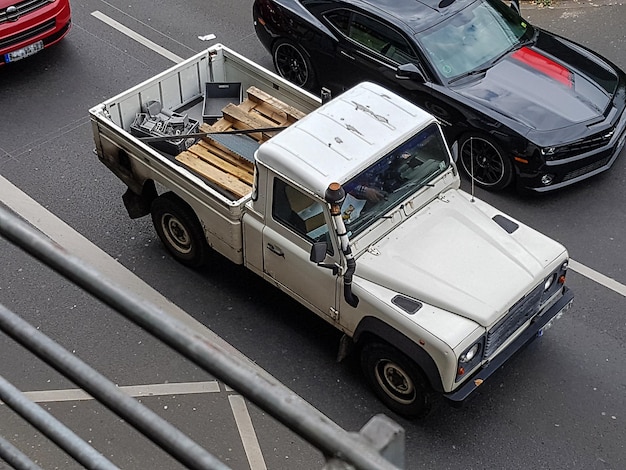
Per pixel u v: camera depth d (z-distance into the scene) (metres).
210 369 1.58
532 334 6.64
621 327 7.52
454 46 9.12
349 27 9.52
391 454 1.41
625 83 9.33
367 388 6.96
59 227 8.55
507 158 8.63
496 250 6.55
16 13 10.11
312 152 6.50
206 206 7.16
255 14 10.55
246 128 7.99
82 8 11.91
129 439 6.50
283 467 6.36
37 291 7.79
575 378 7.06
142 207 8.16
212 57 8.62
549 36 9.78
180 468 6.29
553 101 8.80
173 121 8.18
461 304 6.11
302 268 6.68
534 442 6.55
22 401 2.05
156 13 11.87
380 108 6.94
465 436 6.61
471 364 6.13
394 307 6.14
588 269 8.12
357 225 6.46
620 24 11.77
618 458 6.44
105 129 7.80
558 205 8.87
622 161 9.40
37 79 10.62
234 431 6.62
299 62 10.26
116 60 10.96
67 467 6.27
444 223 6.76
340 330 6.91
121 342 7.35
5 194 8.95
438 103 8.89
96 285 1.74
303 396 6.91
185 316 7.62
